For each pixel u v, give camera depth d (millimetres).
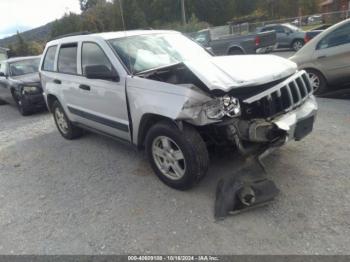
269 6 47344
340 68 6141
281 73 3365
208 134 3357
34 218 3406
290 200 3148
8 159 5305
